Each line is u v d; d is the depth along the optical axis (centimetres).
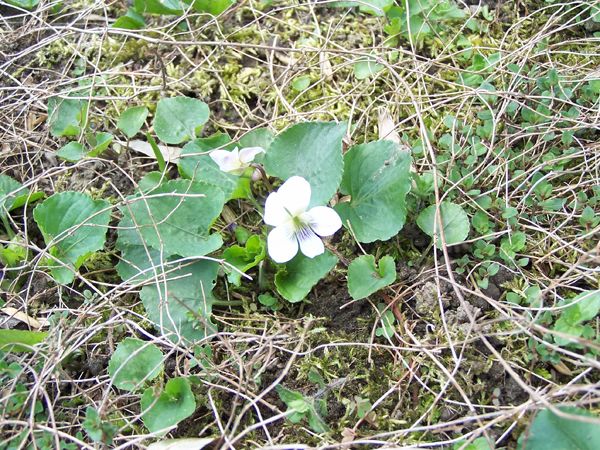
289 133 20
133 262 20
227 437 17
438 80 23
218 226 21
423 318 19
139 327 19
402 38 25
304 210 18
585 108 22
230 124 24
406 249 20
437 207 20
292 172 20
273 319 19
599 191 20
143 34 26
